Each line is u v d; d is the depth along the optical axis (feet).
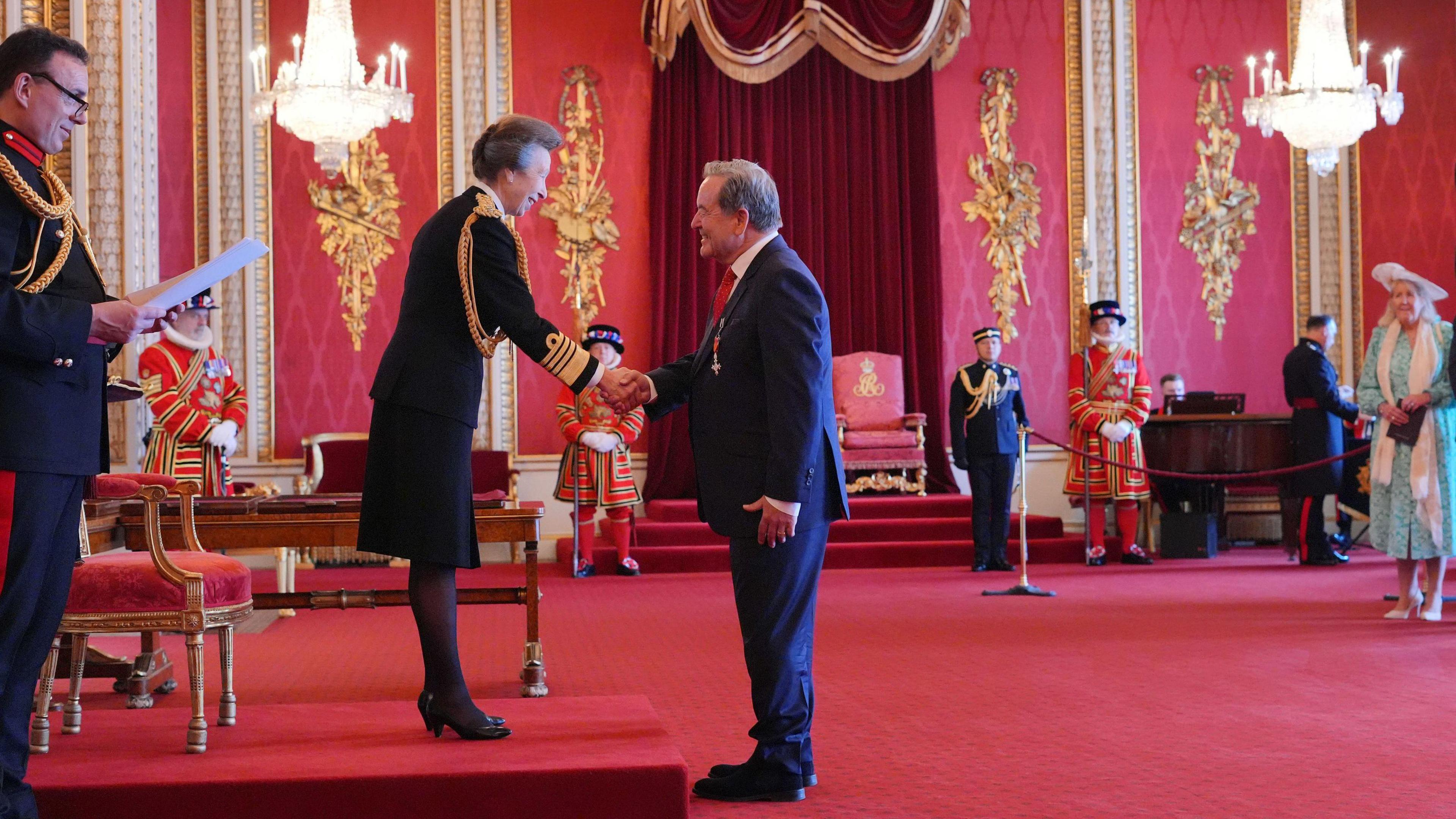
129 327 8.46
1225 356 35.27
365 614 22.44
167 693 15.30
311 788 8.90
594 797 9.12
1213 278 35.29
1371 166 34.76
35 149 8.71
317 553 30.48
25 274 8.51
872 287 34.17
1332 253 35.14
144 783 8.83
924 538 30.55
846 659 16.83
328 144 25.52
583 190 33.60
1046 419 35.04
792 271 10.03
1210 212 35.29
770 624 10.16
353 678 16.05
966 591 24.41
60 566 8.93
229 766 9.32
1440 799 9.92
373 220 32.50
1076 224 35.22
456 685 10.37
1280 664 15.98
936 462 34.19
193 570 10.62
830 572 28.55
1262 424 29.37
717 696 14.62
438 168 32.96
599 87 33.76
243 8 31.65
